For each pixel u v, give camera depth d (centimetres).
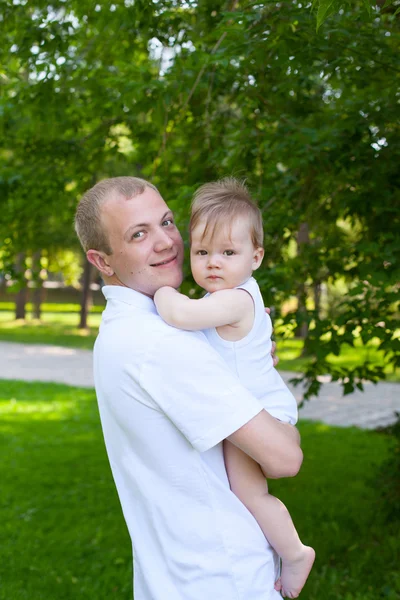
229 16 319
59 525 546
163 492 163
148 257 174
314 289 473
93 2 436
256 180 429
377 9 329
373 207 414
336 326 371
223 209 178
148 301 175
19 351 1877
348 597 406
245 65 354
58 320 3006
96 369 178
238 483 168
